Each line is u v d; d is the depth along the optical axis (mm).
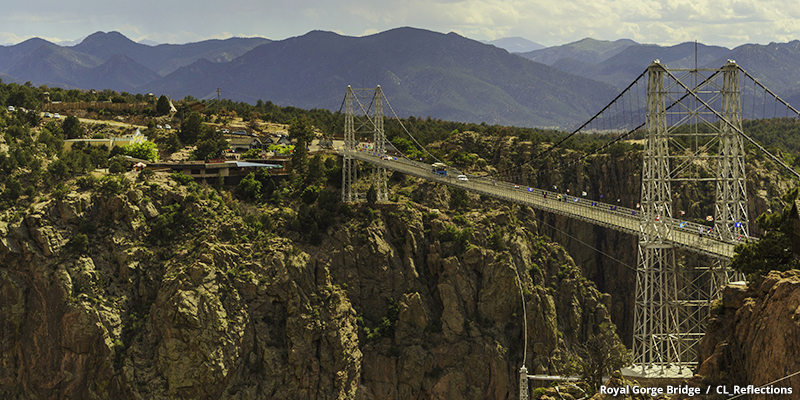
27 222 168500
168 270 170625
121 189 179500
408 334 183375
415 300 186125
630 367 118875
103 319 162500
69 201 172625
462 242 198750
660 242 123062
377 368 179125
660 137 124125
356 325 181875
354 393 174125
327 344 174375
